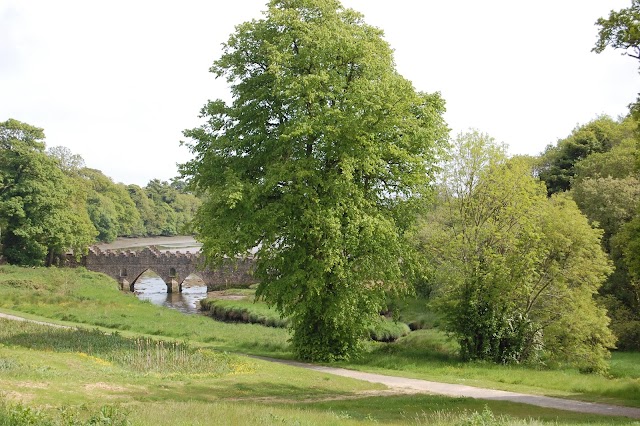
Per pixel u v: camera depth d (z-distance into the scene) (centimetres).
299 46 2934
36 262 7669
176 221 19500
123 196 15000
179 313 5091
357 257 2992
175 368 2319
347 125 2670
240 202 2784
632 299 4150
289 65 2873
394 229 2959
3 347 2406
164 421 1177
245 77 3111
